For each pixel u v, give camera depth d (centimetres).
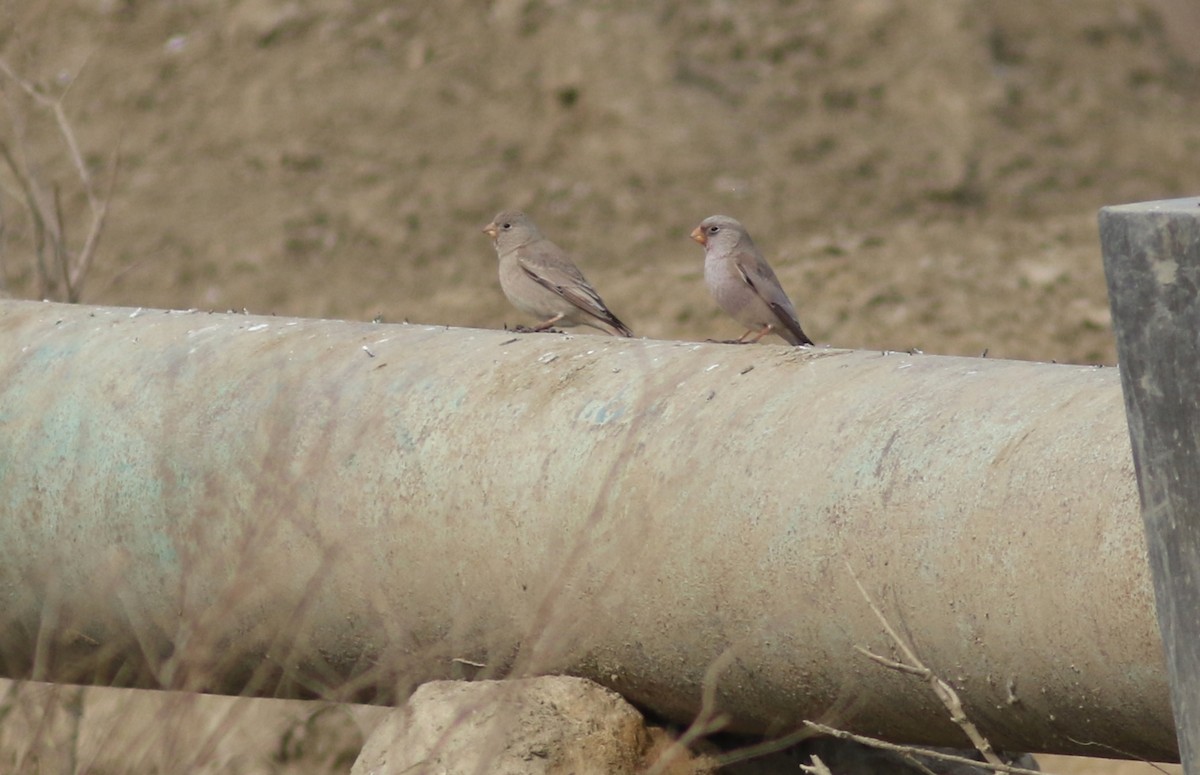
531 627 888
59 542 1064
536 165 3203
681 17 3506
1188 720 682
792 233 2975
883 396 874
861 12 3562
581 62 3369
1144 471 687
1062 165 3281
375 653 996
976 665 799
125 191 3133
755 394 916
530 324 2700
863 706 876
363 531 973
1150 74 3625
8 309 1202
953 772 1041
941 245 2867
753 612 870
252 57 3438
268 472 977
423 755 914
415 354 1033
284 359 1055
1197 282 649
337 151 3234
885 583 819
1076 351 2464
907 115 3381
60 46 3478
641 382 953
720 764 963
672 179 3127
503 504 938
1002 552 776
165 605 1036
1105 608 738
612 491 909
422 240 3000
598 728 935
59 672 1119
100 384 1081
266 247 2973
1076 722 791
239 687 1079
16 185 3086
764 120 3316
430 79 3394
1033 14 3672
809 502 850
